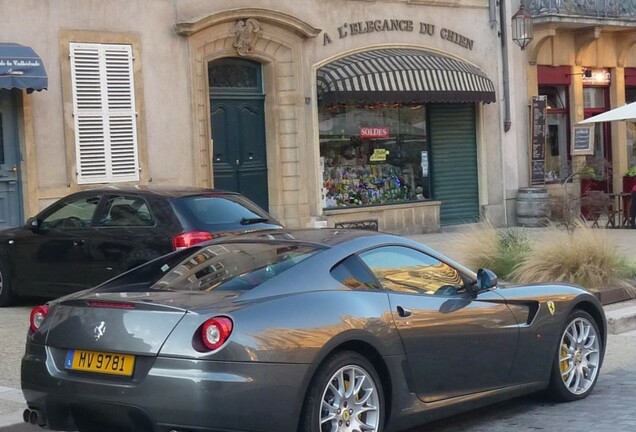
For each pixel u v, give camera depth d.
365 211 19.73
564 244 12.52
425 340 6.31
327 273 6.07
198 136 17.22
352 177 19.84
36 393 5.89
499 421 7.18
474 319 6.70
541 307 7.29
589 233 12.81
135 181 16.42
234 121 18.19
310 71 18.75
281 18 18.02
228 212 10.87
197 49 17.20
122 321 5.58
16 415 7.01
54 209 11.69
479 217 21.38
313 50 18.83
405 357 6.16
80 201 11.46
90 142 15.90
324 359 5.66
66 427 5.87
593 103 25.05
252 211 11.14
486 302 6.89
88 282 11.09
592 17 23.02
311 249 6.28
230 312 5.42
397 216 20.33
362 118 19.97
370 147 20.16
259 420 5.32
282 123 18.56
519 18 21.97
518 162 22.78
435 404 6.41
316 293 5.86
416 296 6.44
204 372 5.24
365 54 19.53
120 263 10.72
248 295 5.66
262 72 18.52
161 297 5.77
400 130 20.67
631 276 12.80
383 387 6.10
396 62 19.20
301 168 18.66
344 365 5.75
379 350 5.98
